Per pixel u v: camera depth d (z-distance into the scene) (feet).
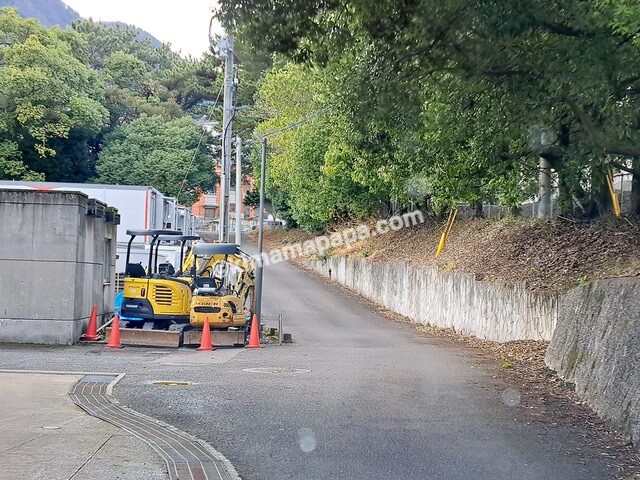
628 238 61.98
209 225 277.23
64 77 161.38
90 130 172.55
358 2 37.32
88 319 66.03
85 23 261.44
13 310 60.75
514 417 34.37
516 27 34.55
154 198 100.58
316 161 128.98
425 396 39.37
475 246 89.10
